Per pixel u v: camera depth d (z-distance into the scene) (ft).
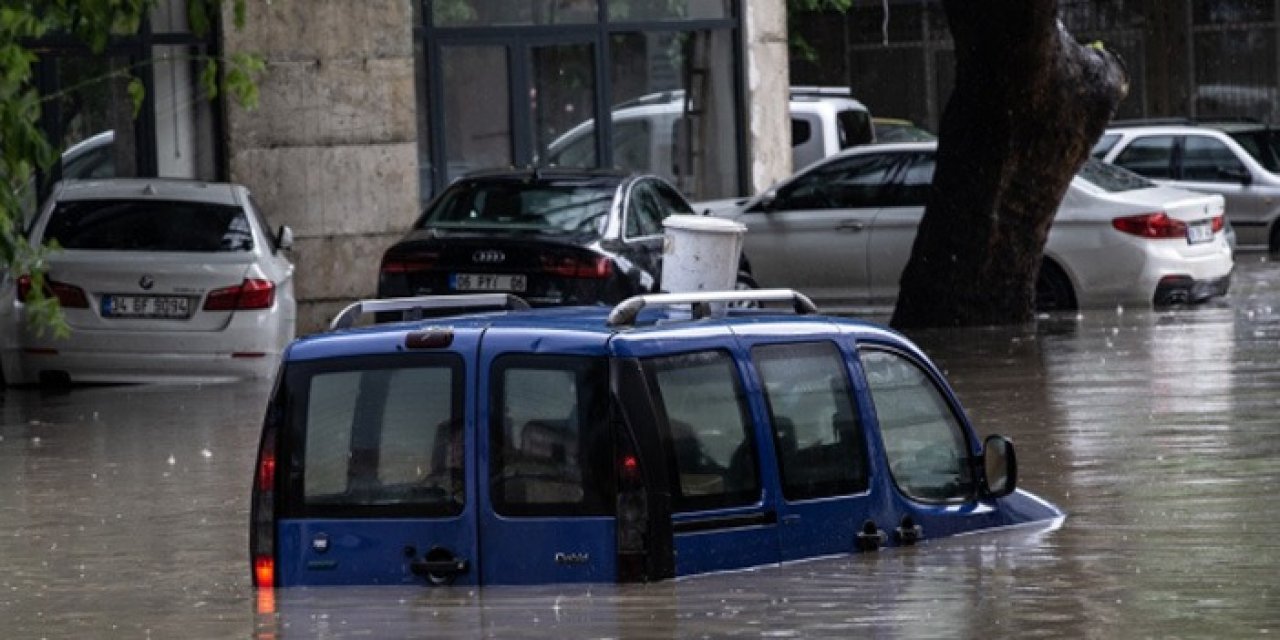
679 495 63.77
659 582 63.16
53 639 63.87
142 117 192.03
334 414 65.21
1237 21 344.08
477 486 63.82
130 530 93.61
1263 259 244.22
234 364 158.30
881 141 286.25
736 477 65.51
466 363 64.08
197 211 161.38
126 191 161.48
